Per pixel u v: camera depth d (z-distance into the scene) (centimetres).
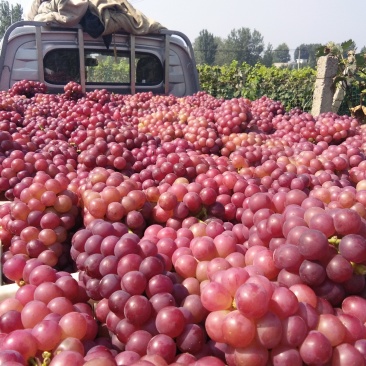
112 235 161
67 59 622
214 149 343
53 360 111
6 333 131
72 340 123
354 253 127
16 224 215
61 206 216
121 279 140
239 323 112
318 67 1020
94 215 201
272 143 350
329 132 387
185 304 140
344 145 310
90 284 151
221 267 143
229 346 121
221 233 176
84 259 162
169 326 125
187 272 151
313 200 162
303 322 117
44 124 395
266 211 172
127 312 129
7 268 172
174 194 213
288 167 262
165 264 155
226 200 227
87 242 161
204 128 353
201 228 186
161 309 131
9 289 174
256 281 121
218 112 393
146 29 643
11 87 587
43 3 692
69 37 612
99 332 153
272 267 143
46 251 203
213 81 1759
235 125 361
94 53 638
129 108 480
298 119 424
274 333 113
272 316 115
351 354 116
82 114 429
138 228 203
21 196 219
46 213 215
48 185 218
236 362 117
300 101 1594
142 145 318
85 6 602
